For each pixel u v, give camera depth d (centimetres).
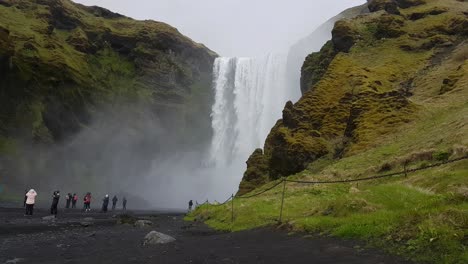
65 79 7706
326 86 4791
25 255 1194
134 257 1099
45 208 4559
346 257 902
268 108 10188
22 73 6894
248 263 930
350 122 3903
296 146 3894
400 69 5359
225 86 11331
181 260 1018
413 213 1018
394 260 829
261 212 1950
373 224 1102
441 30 6316
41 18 9269
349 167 2686
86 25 10400
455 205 1037
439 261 773
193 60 11712
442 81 4547
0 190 5703
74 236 1775
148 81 10138
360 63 5675
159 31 11256
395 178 1977
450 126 2602
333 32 6938
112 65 9819
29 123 6825
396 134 3219
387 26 6594
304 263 887
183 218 3428
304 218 1443
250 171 4603
